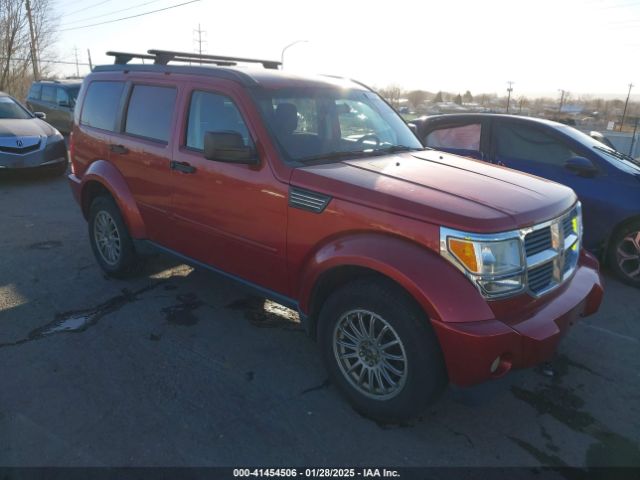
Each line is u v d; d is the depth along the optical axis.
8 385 3.36
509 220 2.79
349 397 3.22
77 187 5.32
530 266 2.89
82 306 4.56
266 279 3.66
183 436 2.93
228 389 3.39
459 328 2.61
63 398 3.24
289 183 3.32
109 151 4.85
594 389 3.54
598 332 4.37
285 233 3.38
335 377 3.26
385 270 2.79
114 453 2.78
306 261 3.32
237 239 3.73
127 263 4.98
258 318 4.43
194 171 3.95
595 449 2.95
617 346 4.13
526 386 3.55
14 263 5.58
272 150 3.46
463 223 2.70
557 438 3.03
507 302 2.77
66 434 2.91
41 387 3.35
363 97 4.51
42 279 5.15
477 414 3.23
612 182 5.47
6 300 4.64
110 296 4.78
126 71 4.87
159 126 4.36
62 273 5.32
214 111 3.90
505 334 2.63
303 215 3.26
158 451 2.80
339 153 3.74
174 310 4.52
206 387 3.41
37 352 3.77
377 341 3.02
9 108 10.76
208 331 4.17
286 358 3.80
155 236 4.57
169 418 3.08
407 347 2.82
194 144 4.05
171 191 4.21
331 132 3.95
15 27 37.81
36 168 9.93
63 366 3.60
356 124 4.16
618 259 5.48
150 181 4.42
